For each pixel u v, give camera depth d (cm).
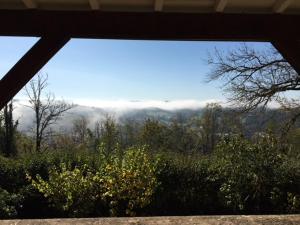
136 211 1207
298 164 1231
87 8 520
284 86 1941
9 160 1365
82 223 499
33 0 494
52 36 521
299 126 1881
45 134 3250
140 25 526
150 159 1272
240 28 527
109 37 527
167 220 513
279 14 527
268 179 1201
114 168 1147
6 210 1038
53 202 1213
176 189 1282
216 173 1266
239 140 1229
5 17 520
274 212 1208
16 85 516
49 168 1291
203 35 527
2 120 2981
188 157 1359
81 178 1145
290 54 527
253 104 1961
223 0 476
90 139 3000
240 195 1199
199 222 505
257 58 1988
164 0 496
